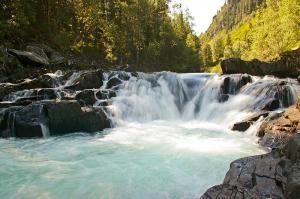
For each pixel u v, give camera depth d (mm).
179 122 18391
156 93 20312
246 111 17312
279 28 49500
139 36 52188
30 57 23859
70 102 14586
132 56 52219
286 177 7090
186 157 10656
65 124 14273
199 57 80250
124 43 48594
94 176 9070
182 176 9039
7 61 21875
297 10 45125
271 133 12328
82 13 41875
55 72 22781
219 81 20578
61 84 19375
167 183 8570
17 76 21344
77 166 9930
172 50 62375
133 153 11250
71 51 38031
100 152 11445
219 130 15453
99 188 8273
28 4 31781
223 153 11094
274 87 17828
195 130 15484
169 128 16094
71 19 41562
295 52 29031
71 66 27734
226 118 17625
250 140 13055
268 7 64375
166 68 58281
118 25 50656
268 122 13445
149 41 58781
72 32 40719
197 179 8844
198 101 20719
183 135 14227
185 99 21453
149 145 12320
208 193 6855
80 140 13211
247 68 26328
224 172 9305
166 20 65625
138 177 8992
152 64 55438
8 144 12570
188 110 20469
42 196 7828
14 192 8039
